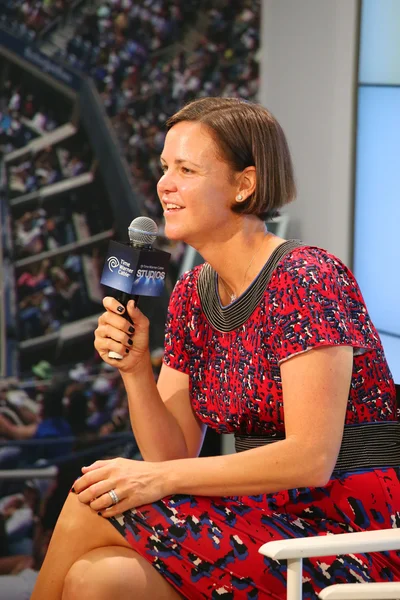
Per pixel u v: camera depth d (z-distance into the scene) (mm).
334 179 6387
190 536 2598
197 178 2824
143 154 6570
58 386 6414
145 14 6473
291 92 6691
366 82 6172
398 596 2318
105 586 2520
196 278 3203
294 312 2701
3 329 6285
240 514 2703
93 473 2666
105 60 6395
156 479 2643
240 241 2914
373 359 2842
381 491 2787
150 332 6648
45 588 2695
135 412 3131
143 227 2855
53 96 6270
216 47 6715
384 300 6090
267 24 6793
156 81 6566
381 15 5957
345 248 6383
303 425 2621
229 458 2662
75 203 6402
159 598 2594
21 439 6324
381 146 6055
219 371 3039
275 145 2855
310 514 2803
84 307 6473
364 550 2354
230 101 2912
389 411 2881
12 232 6250
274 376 2814
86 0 6293
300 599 2365
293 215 6840
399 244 5887
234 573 2594
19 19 6117
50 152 6301
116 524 2629
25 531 6242
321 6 6395
